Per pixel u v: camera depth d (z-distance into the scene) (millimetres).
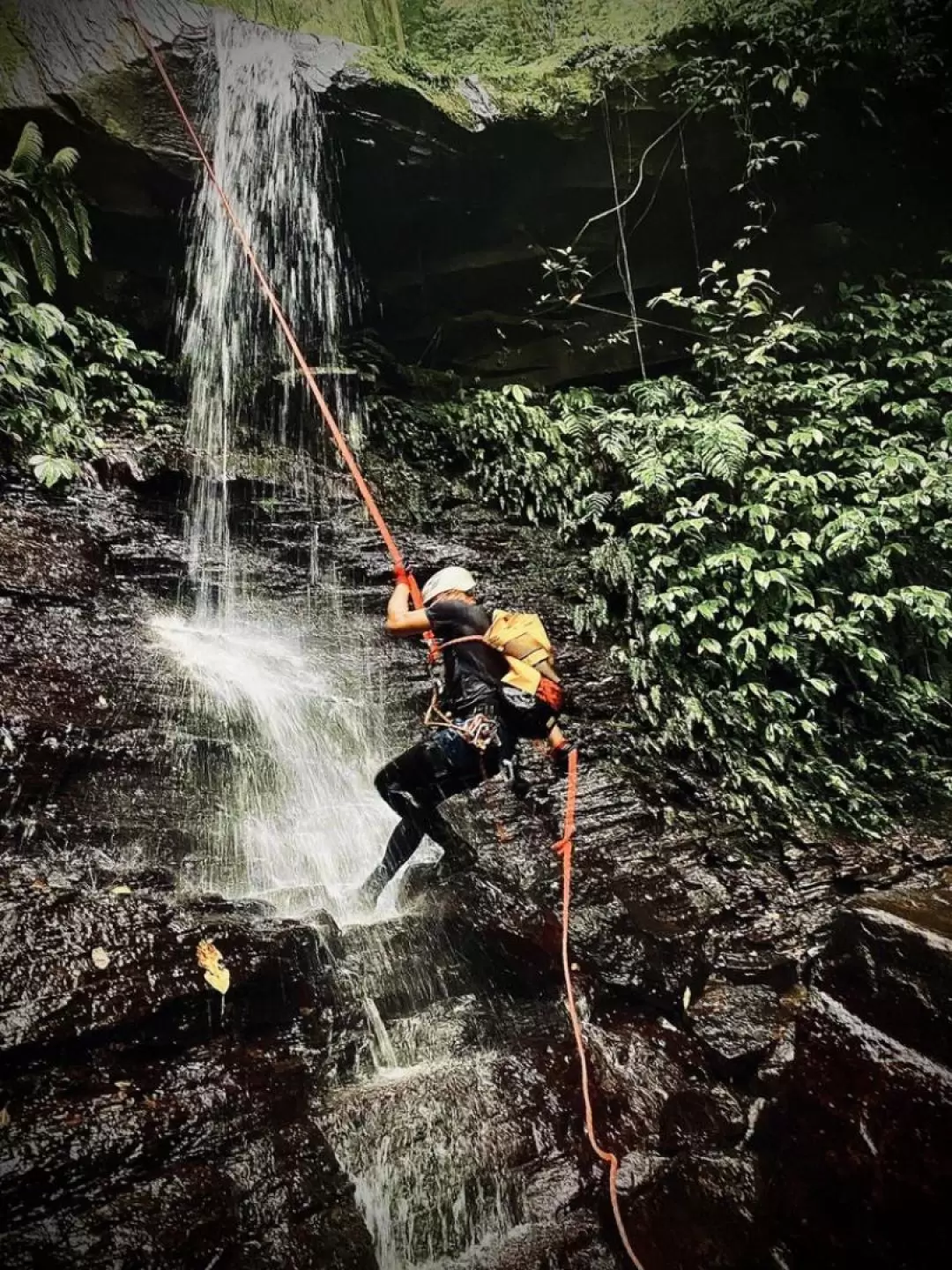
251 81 7191
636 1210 2965
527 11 8672
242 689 5066
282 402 7355
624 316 8961
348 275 8258
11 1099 2617
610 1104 3361
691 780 5559
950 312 8703
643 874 4582
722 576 6887
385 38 8500
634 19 8266
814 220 9289
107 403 6410
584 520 7309
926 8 8195
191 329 7562
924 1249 2557
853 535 6785
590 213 8555
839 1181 2801
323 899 4020
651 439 7637
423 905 4117
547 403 8656
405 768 3996
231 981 3133
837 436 7879
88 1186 2494
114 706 4445
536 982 3900
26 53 6387
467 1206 2938
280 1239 2568
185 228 7367
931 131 8898
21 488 5441
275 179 7500
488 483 7602
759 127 8469
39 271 6176
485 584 6637
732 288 9242
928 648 7336
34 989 2822
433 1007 3740
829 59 8195
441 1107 3145
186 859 4078
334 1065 3270
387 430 7645
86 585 5133
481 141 7801
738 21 8031
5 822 3721
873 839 5457
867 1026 2871
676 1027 3887
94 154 6719
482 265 8500
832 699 6836
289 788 4746
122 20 6727
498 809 4855
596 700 5938
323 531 6480
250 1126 2828
